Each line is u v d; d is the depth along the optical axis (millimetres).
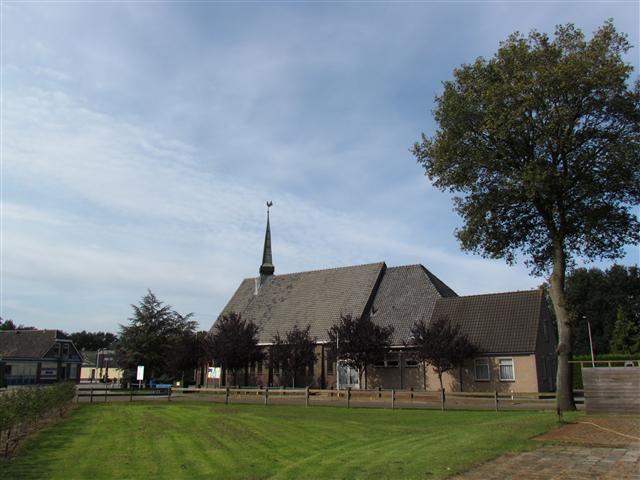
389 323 46062
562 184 21984
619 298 82375
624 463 10305
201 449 14453
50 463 12602
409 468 10180
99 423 21188
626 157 21578
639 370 19906
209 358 49375
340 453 12570
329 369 47281
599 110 21797
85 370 115812
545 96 21594
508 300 42969
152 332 63094
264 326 53500
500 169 23672
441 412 25562
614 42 22109
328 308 51094
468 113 23547
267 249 61781
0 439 15852
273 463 12281
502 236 25547
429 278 49031
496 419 20859
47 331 84812
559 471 9672
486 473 9625
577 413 20188
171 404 31797
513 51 22641
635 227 23828
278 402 33406
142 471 11570
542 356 40688
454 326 41656
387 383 43625
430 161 26234
